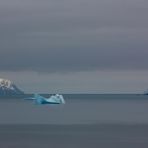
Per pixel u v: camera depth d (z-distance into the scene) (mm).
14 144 117125
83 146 113500
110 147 111438
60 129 154625
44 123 179625
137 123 177375
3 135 135750
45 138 128500
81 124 174000
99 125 169250
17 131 148375
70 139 126000
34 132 144875
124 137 129875
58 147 112250
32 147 112438
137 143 117750
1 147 112562
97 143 118125
